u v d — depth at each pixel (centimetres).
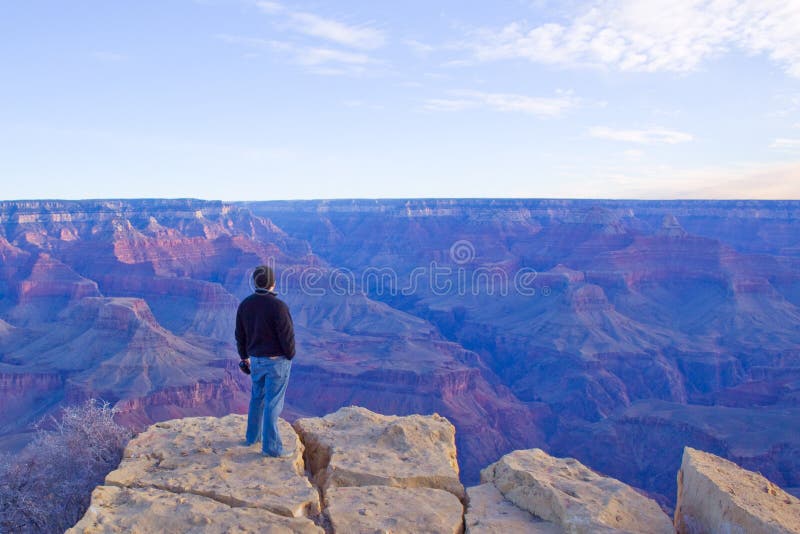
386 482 772
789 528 568
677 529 733
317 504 693
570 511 677
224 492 692
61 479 914
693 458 756
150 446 846
